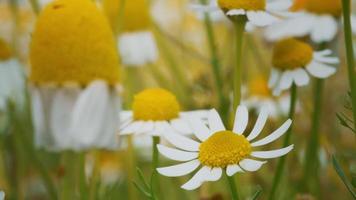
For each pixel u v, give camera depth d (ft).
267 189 0.82
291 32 0.77
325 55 0.67
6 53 0.82
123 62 0.82
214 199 0.66
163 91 0.64
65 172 0.58
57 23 0.53
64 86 0.53
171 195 0.82
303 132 0.85
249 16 0.59
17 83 0.82
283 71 0.66
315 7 0.77
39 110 0.53
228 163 0.52
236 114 0.55
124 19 0.81
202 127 0.55
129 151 0.70
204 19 0.84
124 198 0.80
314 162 0.73
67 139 0.53
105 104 0.54
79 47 0.53
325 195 0.86
